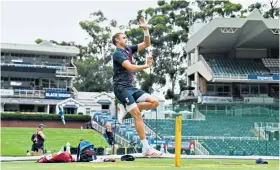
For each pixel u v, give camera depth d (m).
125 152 23.73
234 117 44.66
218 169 7.21
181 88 69.88
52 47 62.75
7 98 59.31
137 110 7.21
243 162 12.37
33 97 60.47
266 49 58.38
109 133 22.16
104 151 22.25
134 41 68.69
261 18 49.03
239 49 58.12
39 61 63.31
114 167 7.33
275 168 8.31
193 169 6.91
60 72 62.91
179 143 7.70
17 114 53.09
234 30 50.62
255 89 57.47
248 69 56.03
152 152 7.28
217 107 49.50
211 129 42.03
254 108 45.53
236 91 57.31
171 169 6.78
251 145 34.66
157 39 69.38
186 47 62.62
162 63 69.81
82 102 61.34
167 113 43.12
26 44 61.56
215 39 54.47
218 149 33.66
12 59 62.00
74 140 40.25
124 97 7.29
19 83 61.72
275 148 34.19
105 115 51.22
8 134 43.78
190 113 44.38
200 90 57.19
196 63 57.72
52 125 53.62
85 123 53.72
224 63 56.56
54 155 10.78
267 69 56.12
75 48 63.78
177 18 69.69
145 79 69.31
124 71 7.40
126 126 36.34
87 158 11.21
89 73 75.25
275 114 44.91
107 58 76.56
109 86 75.00
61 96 61.62
